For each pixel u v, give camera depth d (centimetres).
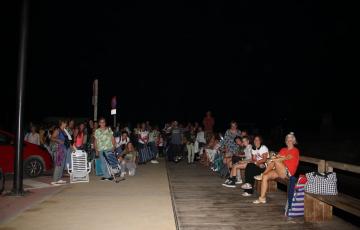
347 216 895
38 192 1052
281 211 847
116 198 978
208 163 1766
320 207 764
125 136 1536
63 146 1203
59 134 1208
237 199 978
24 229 696
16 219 762
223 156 1393
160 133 2384
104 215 803
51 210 841
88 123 1822
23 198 960
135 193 1051
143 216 798
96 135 1284
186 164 1897
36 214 804
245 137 1223
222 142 1402
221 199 978
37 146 1380
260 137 1063
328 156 2473
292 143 893
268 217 795
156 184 1209
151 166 1792
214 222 754
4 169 1252
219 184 1230
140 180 1297
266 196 1010
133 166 1433
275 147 3294
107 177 1284
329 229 709
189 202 939
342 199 708
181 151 2069
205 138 1953
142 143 1886
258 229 708
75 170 1233
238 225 733
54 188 1122
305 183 792
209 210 855
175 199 975
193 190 1110
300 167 1845
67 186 1157
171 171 1589
